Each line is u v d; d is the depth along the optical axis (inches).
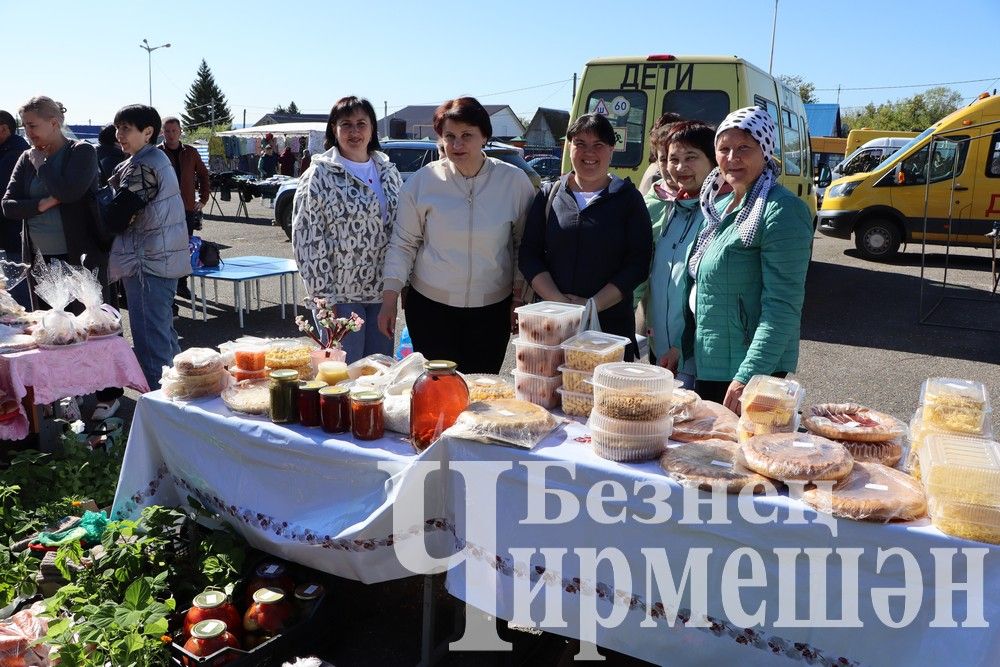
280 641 92.3
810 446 74.2
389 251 136.9
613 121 277.4
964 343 288.5
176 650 88.6
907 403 218.8
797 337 101.6
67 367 140.7
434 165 133.8
